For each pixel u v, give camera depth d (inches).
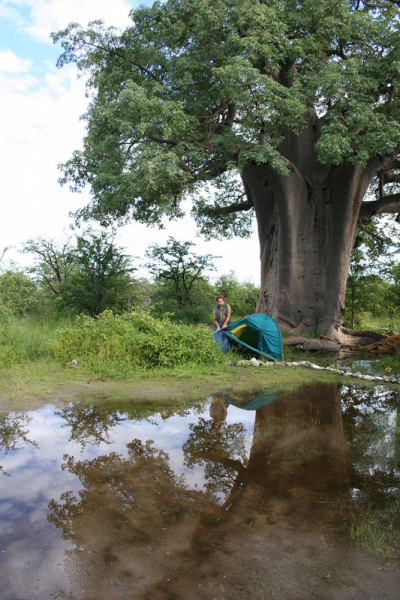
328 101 494.6
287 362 395.9
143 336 342.0
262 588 87.0
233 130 505.7
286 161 489.7
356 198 570.9
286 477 141.5
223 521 112.9
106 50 555.8
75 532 106.0
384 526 111.8
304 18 501.4
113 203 528.1
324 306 568.1
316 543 103.3
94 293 625.3
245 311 1085.8
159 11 522.3
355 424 203.0
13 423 191.2
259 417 211.8
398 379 324.2
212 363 348.8
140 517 113.9
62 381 275.7
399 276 789.9
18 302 531.8
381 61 479.8
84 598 83.1
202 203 736.3
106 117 518.9
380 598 84.4
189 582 88.5
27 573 90.0
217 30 502.9
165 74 536.4
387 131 449.4
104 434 179.3
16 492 126.0
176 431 185.9
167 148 521.0
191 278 907.4
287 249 554.3
